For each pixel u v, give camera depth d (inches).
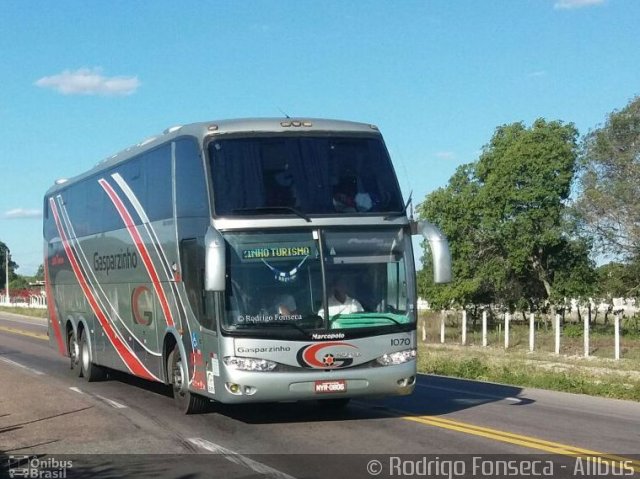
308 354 423.8
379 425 464.1
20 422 487.5
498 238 1398.9
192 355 470.6
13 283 4451.3
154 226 535.8
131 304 592.1
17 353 1053.8
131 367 599.2
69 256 765.3
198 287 453.4
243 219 426.6
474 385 690.2
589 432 446.3
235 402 422.6
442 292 1382.9
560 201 1370.6
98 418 499.5
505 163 1364.4
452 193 1439.5
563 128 1369.3
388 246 445.7
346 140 456.1
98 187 671.1
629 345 1164.5
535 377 731.4
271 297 424.8
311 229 433.7
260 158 440.8
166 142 513.3
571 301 1480.1
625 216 1251.2
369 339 433.4
